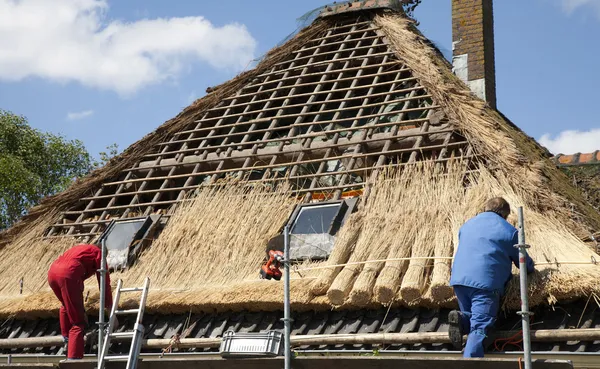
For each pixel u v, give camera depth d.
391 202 9.57
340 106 12.30
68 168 32.69
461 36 13.91
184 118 13.48
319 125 12.45
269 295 8.96
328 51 13.89
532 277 7.64
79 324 9.59
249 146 12.42
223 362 7.64
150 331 9.73
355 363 7.04
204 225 10.77
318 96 13.09
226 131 13.19
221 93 13.73
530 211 8.61
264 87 13.66
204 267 10.05
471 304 7.56
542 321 7.70
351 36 13.89
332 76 13.32
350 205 10.03
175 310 9.66
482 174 9.47
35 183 29.81
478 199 8.96
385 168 10.40
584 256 7.69
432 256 8.41
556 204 8.74
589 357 7.23
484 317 7.40
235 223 10.56
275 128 12.38
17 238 12.41
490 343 7.57
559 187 10.21
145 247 11.05
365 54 13.48
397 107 12.14
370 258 8.66
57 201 12.82
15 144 31.33
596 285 7.30
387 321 8.46
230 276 9.73
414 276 8.15
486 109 11.13
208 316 9.56
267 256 9.59
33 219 12.74
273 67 13.92
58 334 10.51
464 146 10.33
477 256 7.56
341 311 8.79
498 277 7.48
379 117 12.01
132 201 12.20
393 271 8.33
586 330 7.26
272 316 9.18
